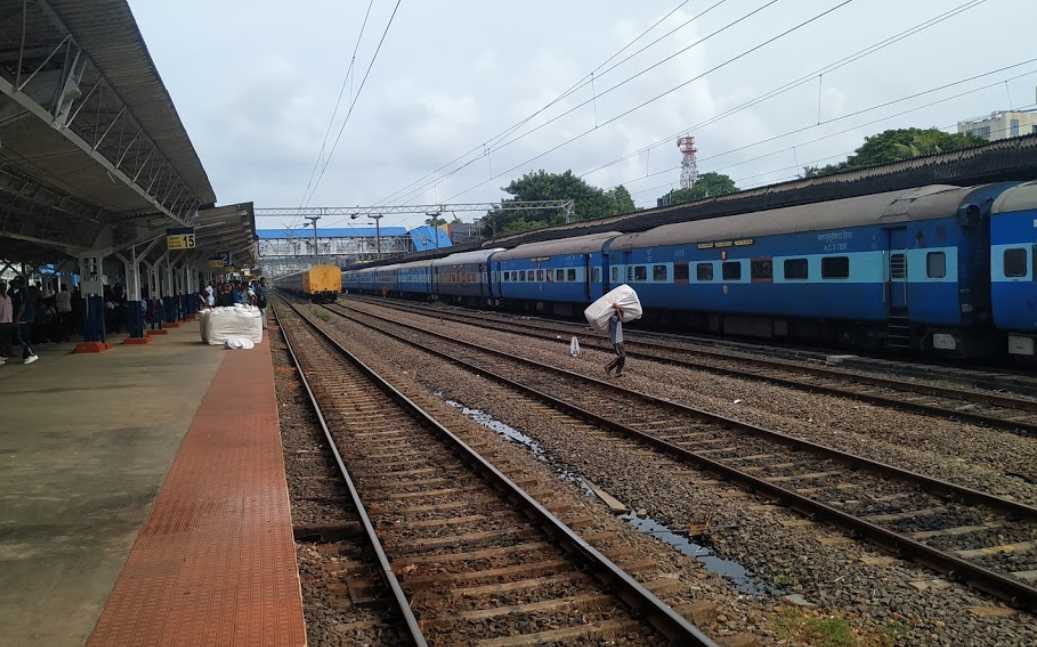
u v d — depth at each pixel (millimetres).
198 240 32562
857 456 8672
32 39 9922
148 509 6453
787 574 5973
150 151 16328
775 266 19812
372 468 9391
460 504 7801
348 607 5355
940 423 10664
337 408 13477
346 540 6785
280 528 5957
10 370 16281
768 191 25438
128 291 23141
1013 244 13758
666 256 24844
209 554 5402
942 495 7582
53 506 6539
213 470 7738
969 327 15070
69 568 5145
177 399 12289
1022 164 16984
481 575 5883
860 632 4977
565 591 5617
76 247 20328
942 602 5348
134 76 11461
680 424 11320
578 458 9672
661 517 7457
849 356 17484
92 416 10734
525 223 78438
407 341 26094
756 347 20078
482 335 27609
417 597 5512
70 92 10086
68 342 24031
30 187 14781
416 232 104938
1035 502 7332
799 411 11891
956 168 18672
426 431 11438
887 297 16500
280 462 8062
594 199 85875
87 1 8766
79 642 4090
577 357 20000
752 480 8102
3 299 17484
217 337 22984
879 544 6445
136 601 4609
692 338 23141
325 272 63406
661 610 4922
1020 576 5762
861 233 17047
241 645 4051
